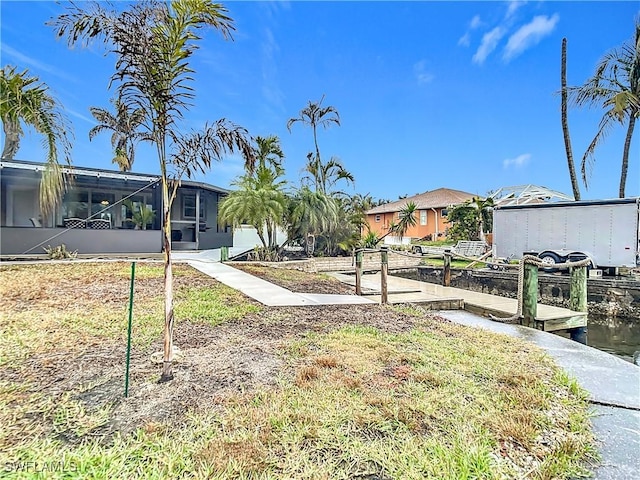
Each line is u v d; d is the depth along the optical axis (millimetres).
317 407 2666
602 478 2074
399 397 2879
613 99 11930
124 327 4617
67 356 3631
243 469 1973
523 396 2984
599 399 3143
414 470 2008
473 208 20641
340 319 5496
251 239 17719
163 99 3166
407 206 25469
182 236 16406
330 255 15562
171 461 2025
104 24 2881
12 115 7605
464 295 8758
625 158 12742
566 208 11234
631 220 10016
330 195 16375
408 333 4848
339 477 1941
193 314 5348
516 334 5488
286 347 4031
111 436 2281
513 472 2062
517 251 12344
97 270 8406
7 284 6672
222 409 2627
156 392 2881
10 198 12359
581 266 6895
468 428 2461
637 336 7863
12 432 2293
